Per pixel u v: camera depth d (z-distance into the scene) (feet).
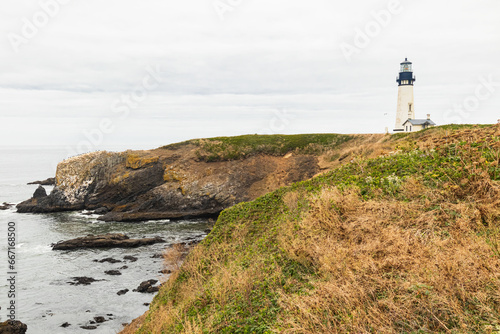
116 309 68.23
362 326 15.76
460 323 14.12
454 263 16.90
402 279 17.74
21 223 148.05
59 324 62.75
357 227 25.17
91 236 114.62
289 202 40.83
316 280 21.47
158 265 92.63
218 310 23.68
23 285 80.48
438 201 25.26
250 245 36.17
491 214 21.58
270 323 19.40
